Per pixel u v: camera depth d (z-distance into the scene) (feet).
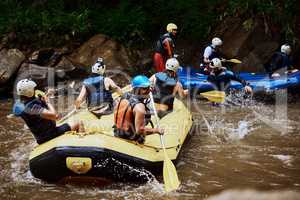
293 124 25.80
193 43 38.55
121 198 16.34
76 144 16.60
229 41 36.55
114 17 39.78
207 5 39.96
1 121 26.21
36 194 16.67
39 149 17.34
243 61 35.47
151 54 38.52
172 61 22.21
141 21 39.47
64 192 16.83
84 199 16.24
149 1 41.60
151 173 17.47
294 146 22.13
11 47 35.94
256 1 37.22
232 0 38.09
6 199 16.28
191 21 39.24
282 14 36.88
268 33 36.29
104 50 36.42
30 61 34.17
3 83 32.30
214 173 18.84
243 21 37.06
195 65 37.40
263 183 17.79
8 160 20.20
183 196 16.57
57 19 37.96
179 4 40.24
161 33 40.11
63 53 35.68
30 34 36.96
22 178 18.12
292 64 36.22
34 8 40.37
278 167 19.45
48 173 17.13
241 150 21.65
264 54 35.81
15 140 22.97
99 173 16.80
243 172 18.94
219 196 16.60
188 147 22.11
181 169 19.27
